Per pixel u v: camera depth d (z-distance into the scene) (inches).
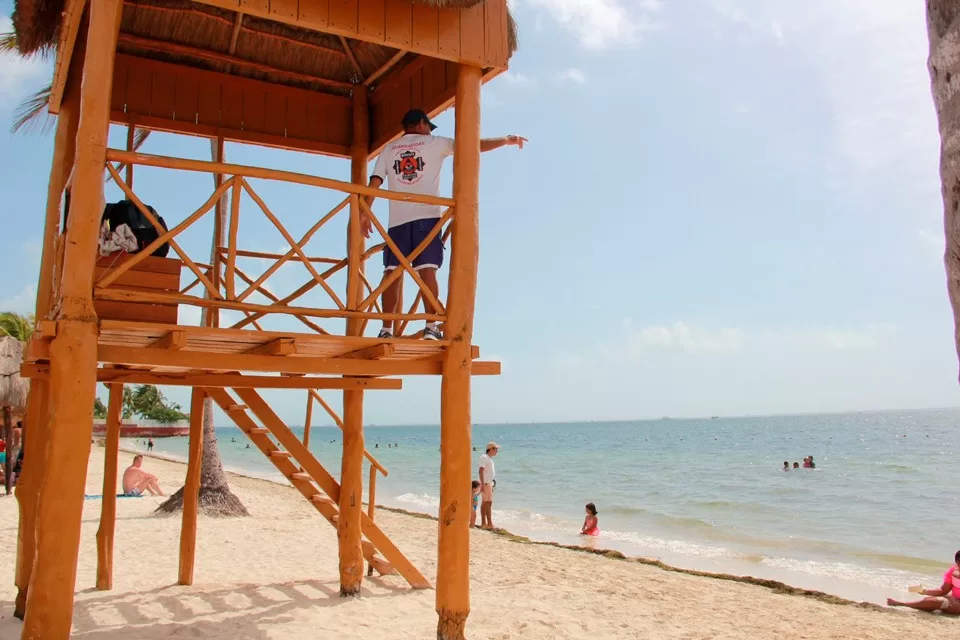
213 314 256.7
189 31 256.7
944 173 59.2
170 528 469.7
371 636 226.2
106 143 163.5
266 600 268.7
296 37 267.7
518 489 1133.7
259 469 1614.2
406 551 445.1
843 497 963.3
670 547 581.3
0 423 708.0
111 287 185.2
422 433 7460.6
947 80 58.9
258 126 280.5
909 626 311.4
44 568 149.0
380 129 289.0
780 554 553.6
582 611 296.2
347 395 283.3
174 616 243.3
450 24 205.6
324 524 532.1
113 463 288.0
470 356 203.8
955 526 705.0
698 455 2111.2
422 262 223.6
